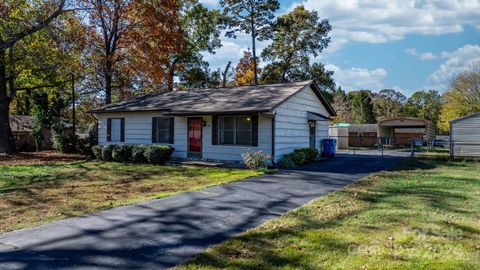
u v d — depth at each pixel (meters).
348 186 9.55
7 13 19.23
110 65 25.72
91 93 27.53
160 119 17.78
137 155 16.41
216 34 33.91
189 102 17.06
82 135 31.55
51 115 24.39
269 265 4.14
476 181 10.24
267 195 8.42
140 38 26.02
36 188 9.85
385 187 9.34
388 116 59.50
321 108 19.31
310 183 10.18
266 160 13.58
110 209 7.12
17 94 28.17
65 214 6.76
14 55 21.12
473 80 42.00
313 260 4.25
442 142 31.45
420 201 7.49
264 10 32.53
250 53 37.28
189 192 8.88
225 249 4.70
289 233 5.33
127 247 4.86
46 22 19.56
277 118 14.55
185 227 5.80
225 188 9.40
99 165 15.82
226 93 17.56
